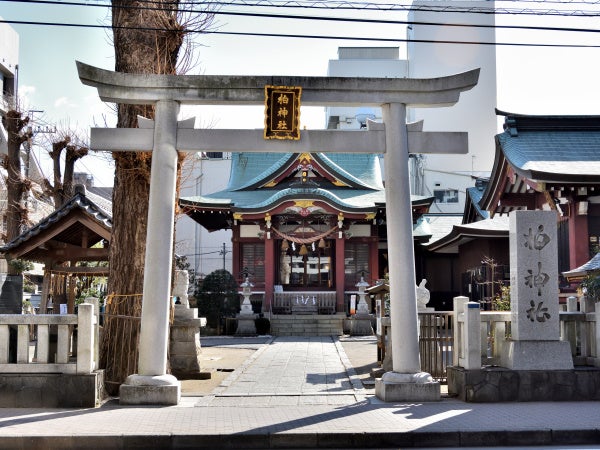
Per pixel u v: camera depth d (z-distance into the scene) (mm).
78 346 11703
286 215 35375
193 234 53438
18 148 29594
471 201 37406
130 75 12359
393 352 12422
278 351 22516
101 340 13516
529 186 26484
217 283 31609
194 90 12484
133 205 13789
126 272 13664
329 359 19891
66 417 10656
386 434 9406
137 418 10586
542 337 12133
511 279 12602
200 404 11984
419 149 12766
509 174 27156
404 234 12398
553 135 26969
